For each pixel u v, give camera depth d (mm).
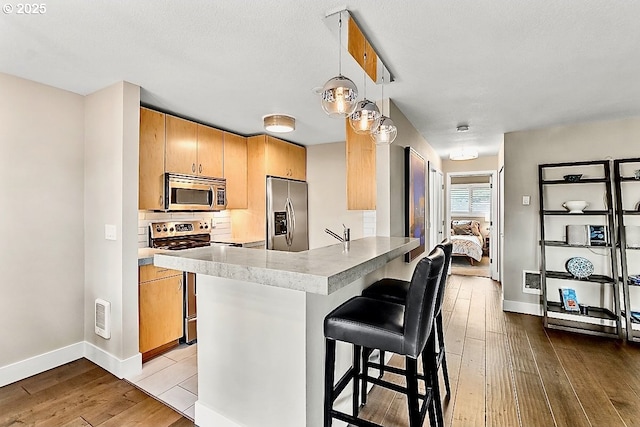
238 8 1552
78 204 2699
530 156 3965
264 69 2256
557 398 2225
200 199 3496
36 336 2482
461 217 8930
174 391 2289
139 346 2641
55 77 2371
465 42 1885
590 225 3604
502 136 4320
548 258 3883
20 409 2072
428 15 1617
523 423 1968
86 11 1568
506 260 4125
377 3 1519
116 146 2475
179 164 3314
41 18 1628
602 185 3629
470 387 2363
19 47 1927
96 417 2002
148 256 2711
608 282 3383
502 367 2660
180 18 1635
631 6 1540
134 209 2527
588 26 1713
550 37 1827
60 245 2596
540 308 3916
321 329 1718
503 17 1635
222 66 2203
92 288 2680
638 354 2893
